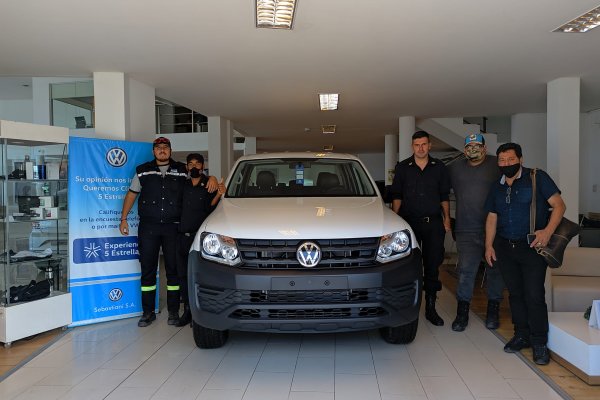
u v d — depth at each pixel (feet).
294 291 8.88
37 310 11.78
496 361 10.03
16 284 11.91
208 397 8.37
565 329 9.62
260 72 17.40
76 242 13.09
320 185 12.60
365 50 14.82
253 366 9.80
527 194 9.93
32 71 16.75
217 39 13.57
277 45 14.21
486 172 12.09
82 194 13.21
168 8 11.27
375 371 9.49
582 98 23.30
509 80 19.12
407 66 16.79
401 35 13.41
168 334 12.19
